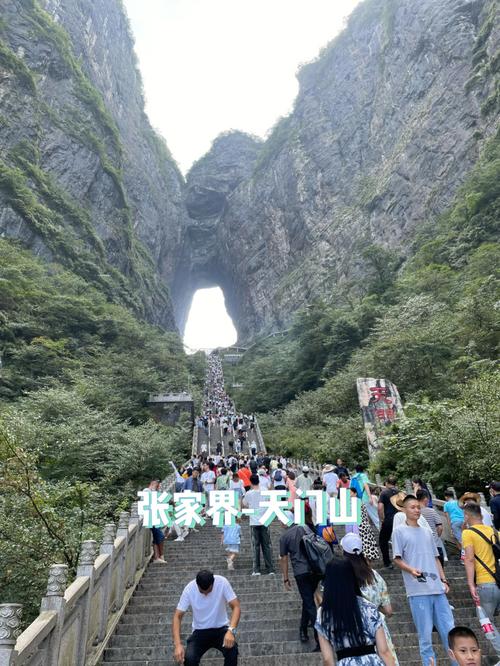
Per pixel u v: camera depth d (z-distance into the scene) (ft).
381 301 130.31
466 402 42.14
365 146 279.49
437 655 15.81
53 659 12.46
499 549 14.26
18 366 102.68
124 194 263.29
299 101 363.35
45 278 146.51
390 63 268.21
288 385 148.66
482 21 209.15
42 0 253.85
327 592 9.54
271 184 355.15
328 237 269.85
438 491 38.14
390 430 53.26
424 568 14.11
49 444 53.67
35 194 185.78
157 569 28.32
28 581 23.90
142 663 15.89
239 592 23.41
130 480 59.67
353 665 8.76
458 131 191.01
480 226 122.93
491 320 67.82
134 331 152.97
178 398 119.65
